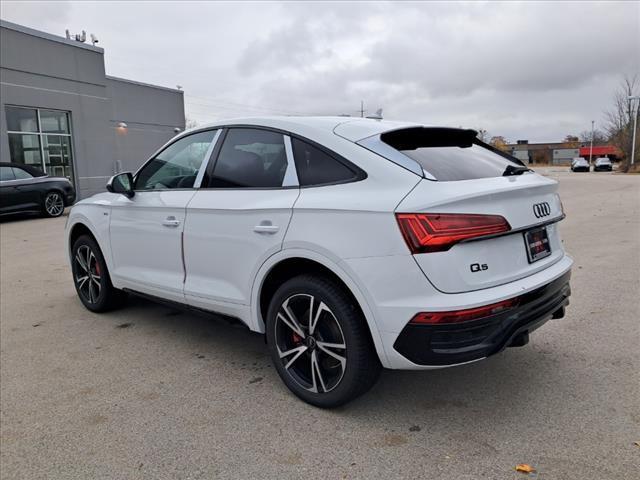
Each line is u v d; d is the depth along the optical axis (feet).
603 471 7.49
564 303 9.89
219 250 10.98
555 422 8.85
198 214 11.42
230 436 8.79
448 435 8.60
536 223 9.21
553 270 9.62
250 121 11.16
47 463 8.17
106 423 9.32
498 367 11.13
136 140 80.18
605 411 9.14
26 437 8.93
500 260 8.53
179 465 8.01
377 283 8.32
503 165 10.39
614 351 11.73
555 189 10.37
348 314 8.87
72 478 7.79
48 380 11.18
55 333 14.16
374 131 9.65
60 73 59.21
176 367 11.73
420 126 9.98
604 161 167.63
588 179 101.04
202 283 11.57
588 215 37.60
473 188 8.38
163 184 12.92
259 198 10.21
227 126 11.68
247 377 11.12
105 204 14.56
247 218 10.27
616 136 170.09
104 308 15.72
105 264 15.14
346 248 8.61
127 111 78.13
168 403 10.02
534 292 8.77
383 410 9.51
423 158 9.22
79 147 62.23
